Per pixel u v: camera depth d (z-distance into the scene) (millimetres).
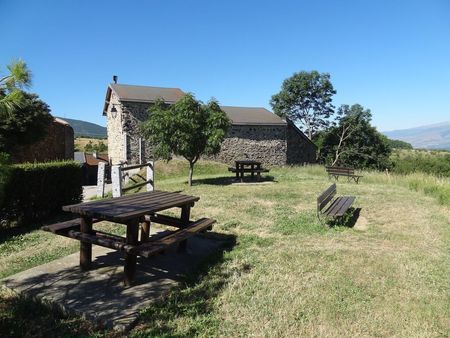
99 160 32531
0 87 3648
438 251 5633
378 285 4250
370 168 36094
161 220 5621
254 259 5098
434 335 3234
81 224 4453
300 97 41500
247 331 3232
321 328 3299
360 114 37156
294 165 26750
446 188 10969
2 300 3826
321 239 6180
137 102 21734
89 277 4344
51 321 3420
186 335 3146
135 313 3473
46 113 19844
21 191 7395
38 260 5266
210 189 12008
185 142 12617
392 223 7445
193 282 4289
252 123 24922
